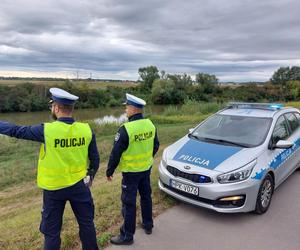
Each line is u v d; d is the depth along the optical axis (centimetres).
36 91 6512
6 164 1010
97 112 5303
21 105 6028
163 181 482
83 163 293
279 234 404
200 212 464
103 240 373
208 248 370
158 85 7512
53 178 276
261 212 459
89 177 306
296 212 469
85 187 298
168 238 390
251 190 431
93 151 307
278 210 475
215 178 425
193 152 484
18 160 1070
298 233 407
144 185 384
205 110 2966
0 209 653
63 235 373
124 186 366
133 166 359
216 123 582
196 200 442
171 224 426
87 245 305
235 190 421
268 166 468
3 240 368
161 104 7444
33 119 4650
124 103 373
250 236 398
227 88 8038
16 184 829
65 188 282
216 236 397
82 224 302
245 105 637
